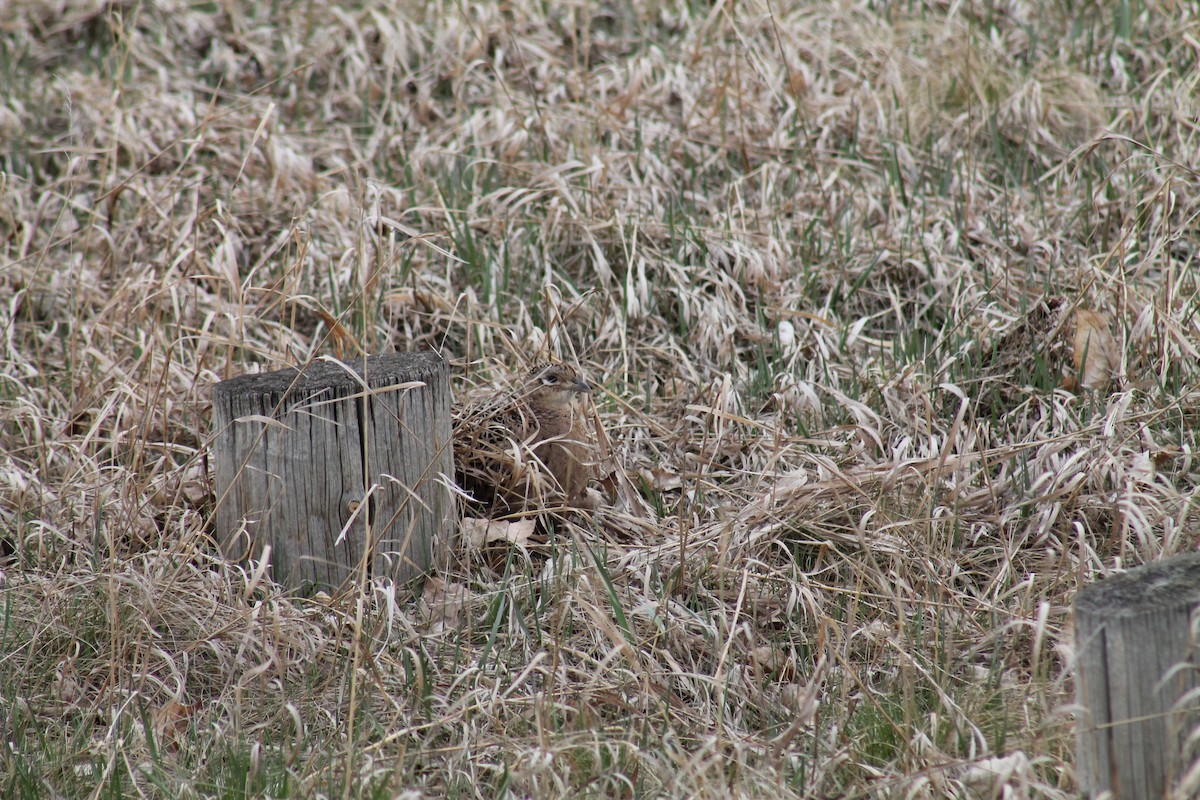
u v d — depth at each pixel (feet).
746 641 38.24
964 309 53.36
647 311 55.26
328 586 40.24
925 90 68.80
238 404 39.22
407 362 40.78
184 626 38.93
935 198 61.16
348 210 60.23
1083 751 27.20
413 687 36.19
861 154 64.34
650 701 35.55
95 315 55.62
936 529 41.32
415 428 39.88
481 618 39.24
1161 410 43.45
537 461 43.11
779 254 56.75
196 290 55.36
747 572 38.75
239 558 40.68
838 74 71.41
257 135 52.75
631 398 50.90
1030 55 71.97
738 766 31.73
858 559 40.86
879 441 44.86
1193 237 55.77
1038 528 41.39
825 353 51.13
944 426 47.42
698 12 77.82
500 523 43.24
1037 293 54.39
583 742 32.83
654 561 41.01
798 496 42.24
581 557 41.27
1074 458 41.70
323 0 80.18
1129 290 48.96
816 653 37.42
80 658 38.11
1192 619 25.35
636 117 65.67
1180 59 69.00
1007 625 34.78
